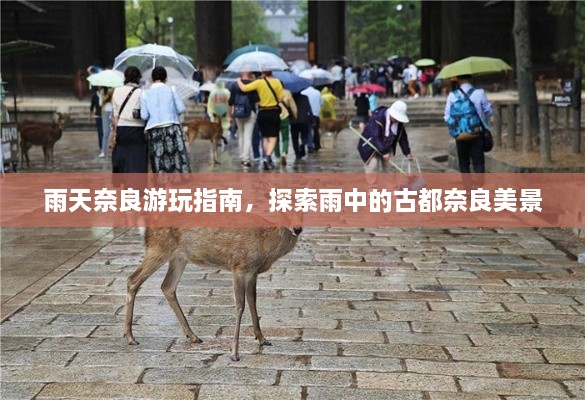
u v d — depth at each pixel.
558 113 17.70
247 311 6.98
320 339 6.25
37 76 39.28
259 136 18.33
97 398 5.13
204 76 40.59
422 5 51.34
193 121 17.89
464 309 7.05
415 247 9.63
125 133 11.30
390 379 5.43
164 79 11.58
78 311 6.99
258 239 5.72
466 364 5.71
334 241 9.98
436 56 48.94
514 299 7.37
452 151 17.91
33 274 8.27
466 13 42.28
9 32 39.06
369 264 8.75
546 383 5.36
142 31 72.75
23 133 17.53
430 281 8.02
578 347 6.07
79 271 8.42
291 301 7.30
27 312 6.96
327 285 7.86
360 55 79.06
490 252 9.37
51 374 5.54
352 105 34.75
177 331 6.45
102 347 6.07
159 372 5.56
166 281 6.12
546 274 8.30
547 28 40.41
